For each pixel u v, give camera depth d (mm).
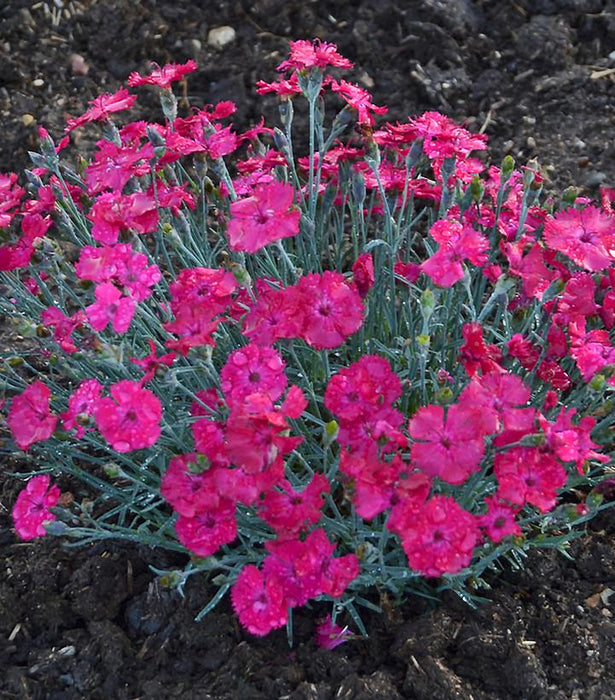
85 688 585
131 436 526
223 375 544
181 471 548
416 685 567
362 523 585
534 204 732
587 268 576
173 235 612
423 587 616
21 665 602
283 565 542
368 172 702
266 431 519
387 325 700
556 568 625
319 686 569
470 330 549
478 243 562
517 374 646
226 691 574
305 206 703
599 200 844
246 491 523
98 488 664
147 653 599
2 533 667
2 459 710
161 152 639
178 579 547
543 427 527
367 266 592
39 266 641
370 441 545
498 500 527
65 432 570
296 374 666
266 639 601
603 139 886
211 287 574
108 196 613
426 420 517
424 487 513
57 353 651
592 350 568
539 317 665
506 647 581
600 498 565
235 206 565
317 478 535
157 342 632
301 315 552
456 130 653
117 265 565
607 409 581
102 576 629
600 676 577
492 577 625
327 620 597
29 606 625
